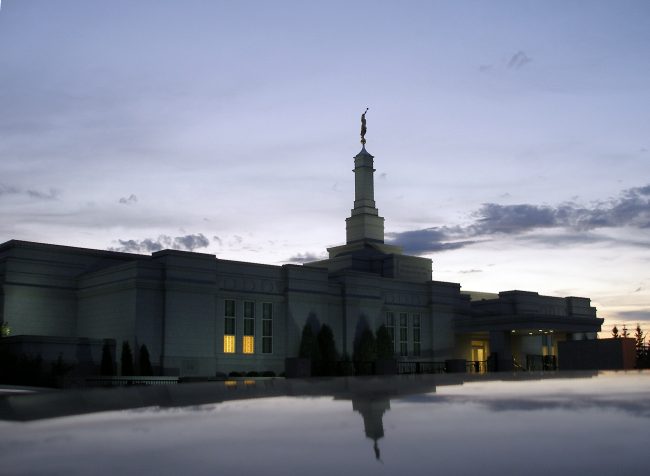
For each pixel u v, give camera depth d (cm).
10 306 5719
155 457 319
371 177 8794
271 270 6275
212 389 633
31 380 4653
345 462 305
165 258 5581
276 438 362
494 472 284
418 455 315
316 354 6225
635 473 278
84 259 6203
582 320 7006
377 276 7019
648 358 4353
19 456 323
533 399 508
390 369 5934
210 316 5744
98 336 5759
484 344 7856
